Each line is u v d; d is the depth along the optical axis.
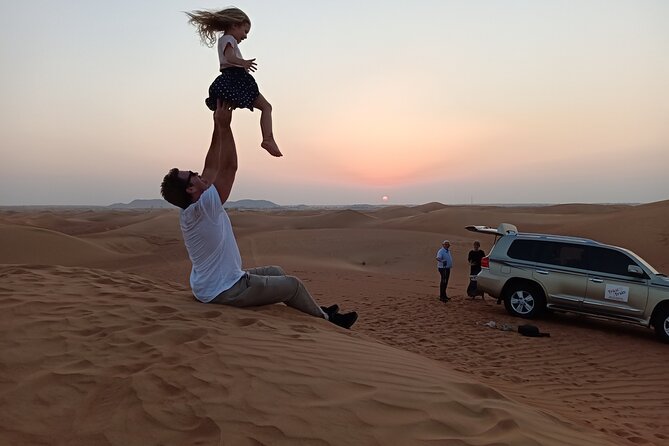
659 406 6.40
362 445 2.72
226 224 5.59
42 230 37.16
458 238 39.25
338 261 32.06
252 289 5.67
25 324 4.62
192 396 3.18
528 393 6.30
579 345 9.55
